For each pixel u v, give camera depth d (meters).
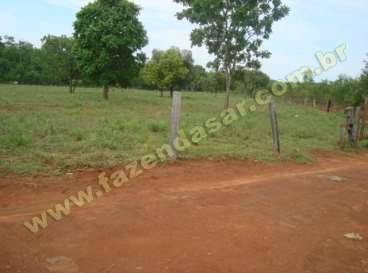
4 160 7.48
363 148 12.88
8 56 84.94
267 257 4.19
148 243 4.39
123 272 3.73
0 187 6.04
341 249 4.53
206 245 4.40
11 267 3.71
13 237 4.38
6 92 35.09
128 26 30.02
